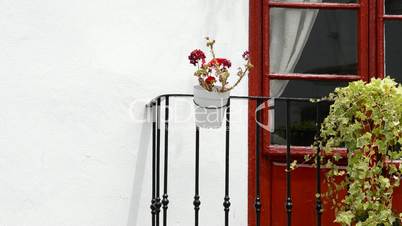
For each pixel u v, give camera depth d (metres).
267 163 5.72
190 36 5.62
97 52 5.54
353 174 4.95
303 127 5.79
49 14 5.53
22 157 5.42
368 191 4.92
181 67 5.59
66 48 5.52
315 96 5.84
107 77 5.53
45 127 5.45
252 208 5.64
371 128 5.02
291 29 5.90
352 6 5.88
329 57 5.90
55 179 5.43
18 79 5.46
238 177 5.58
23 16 5.51
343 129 5.00
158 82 5.57
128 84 5.54
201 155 5.55
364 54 5.84
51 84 5.48
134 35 5.58
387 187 4.90
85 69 5.52
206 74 5.18
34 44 5.50
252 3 5.78
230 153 5.59
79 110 5.48
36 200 5.41
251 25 5.76
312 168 5.72
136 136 5.51
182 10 5.63
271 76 5.78
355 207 4.95
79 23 5.55
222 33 5.66
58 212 5.42
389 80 4.99
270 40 5.88
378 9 5.86
